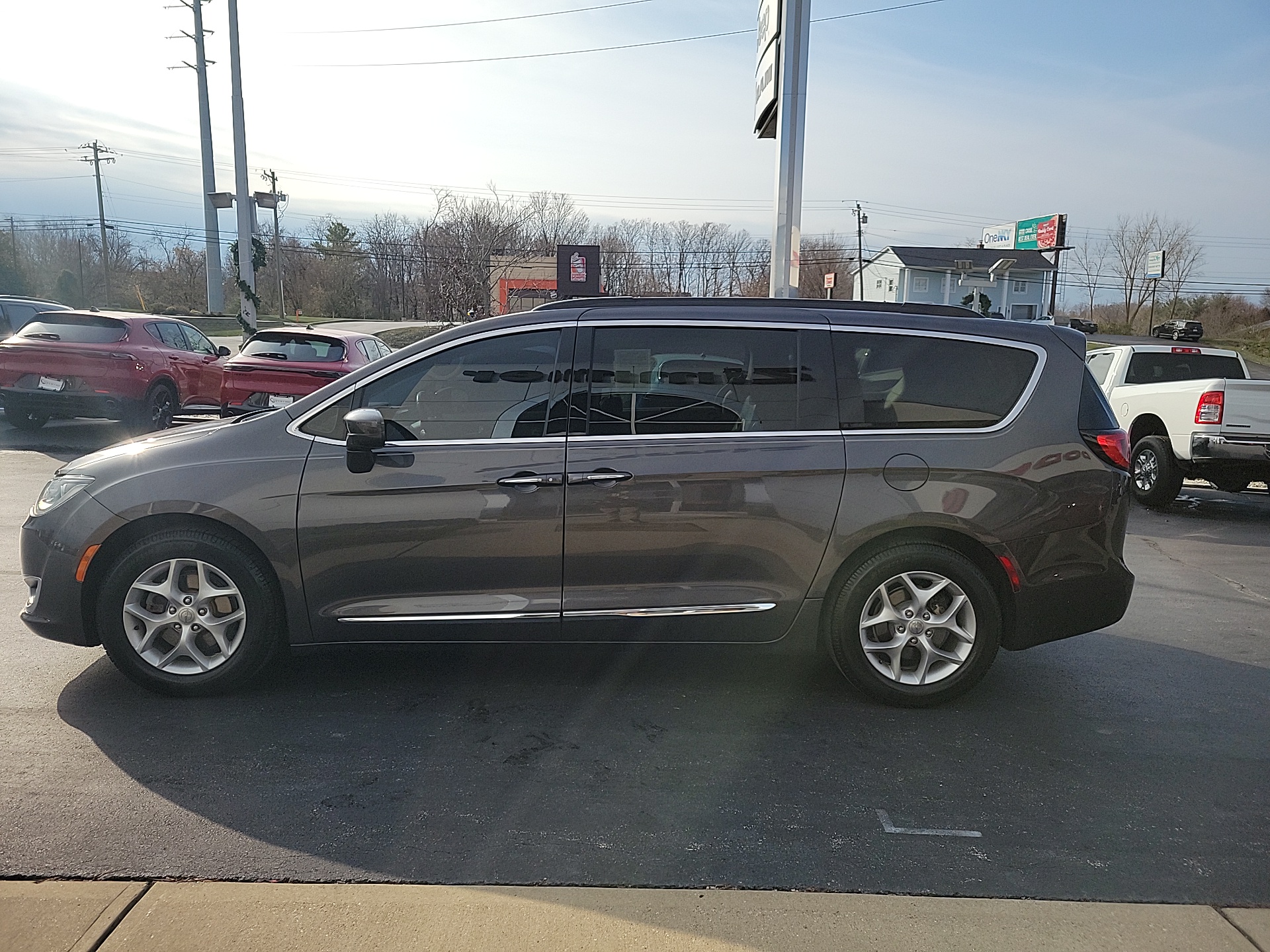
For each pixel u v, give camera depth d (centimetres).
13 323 1534
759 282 7619
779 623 414
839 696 435
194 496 394
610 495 400
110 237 8144
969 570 412
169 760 351
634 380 410
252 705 405
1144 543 862
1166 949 253
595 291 3050
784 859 294
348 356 1189
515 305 5212
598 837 304
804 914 264
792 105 1015
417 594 405
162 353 1235
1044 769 365
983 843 307
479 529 400
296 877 276
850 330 420
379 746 369
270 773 343
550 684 439
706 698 428
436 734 381
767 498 404
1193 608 618
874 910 267
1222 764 374
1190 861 299
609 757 365
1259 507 1122
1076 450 418
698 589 409
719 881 280
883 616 416
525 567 404
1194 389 1031
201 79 4138
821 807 329
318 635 408
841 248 8881
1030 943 254
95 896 263
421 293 6994
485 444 404
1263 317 7669
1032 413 418
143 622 405
